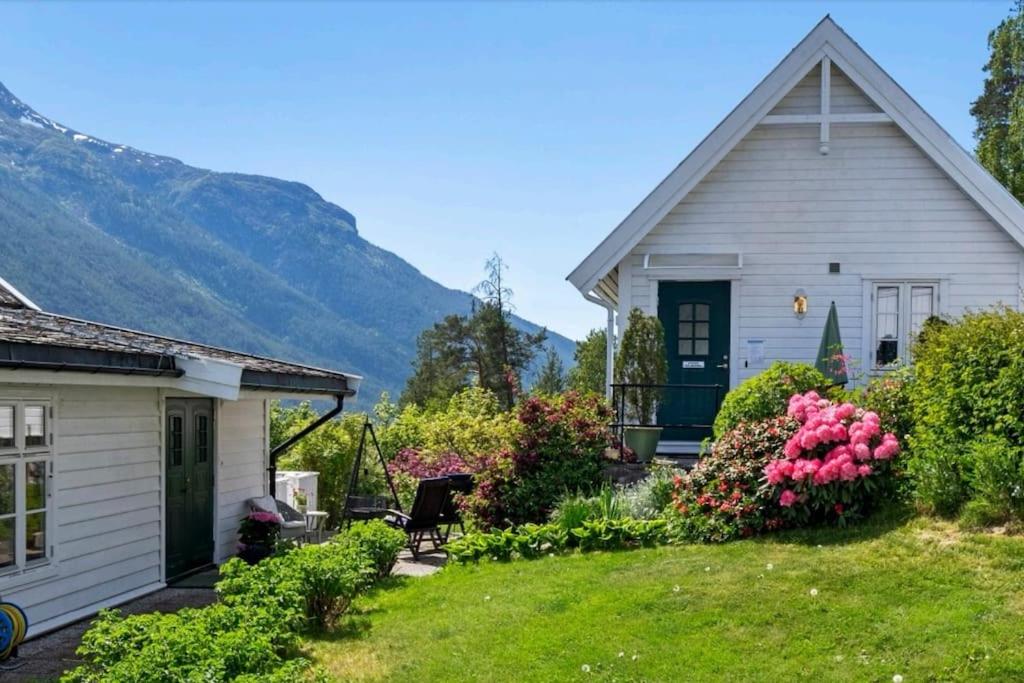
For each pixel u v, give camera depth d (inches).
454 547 431.8
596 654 273.3
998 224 602.2
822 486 369.1
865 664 247.0
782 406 461.7
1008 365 344.2
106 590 392.2
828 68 603.8
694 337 627.8
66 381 338.0
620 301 626.2
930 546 318.0
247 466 540.4
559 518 447.5
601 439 527.2
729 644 269.1
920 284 613.0
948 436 358.9
